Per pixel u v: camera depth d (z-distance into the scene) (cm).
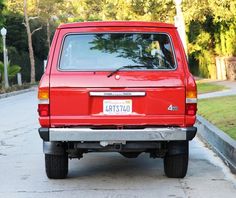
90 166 1013
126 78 841
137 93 839
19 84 4066
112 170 981
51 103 839
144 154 1122
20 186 877
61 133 834
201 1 2998
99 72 845
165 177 925
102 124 838
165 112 841
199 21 3388
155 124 841
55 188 863
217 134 1196
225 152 1099
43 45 5719
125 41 870
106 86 839
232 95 2153
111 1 3434
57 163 895
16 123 1653
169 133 835
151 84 841
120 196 818
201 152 1140
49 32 5703
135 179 916
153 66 859
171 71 850
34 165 1022
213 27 3681
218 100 1953
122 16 3325
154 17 3238
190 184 880
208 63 3959
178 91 842
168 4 3145
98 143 850
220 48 3800
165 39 871
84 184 885
